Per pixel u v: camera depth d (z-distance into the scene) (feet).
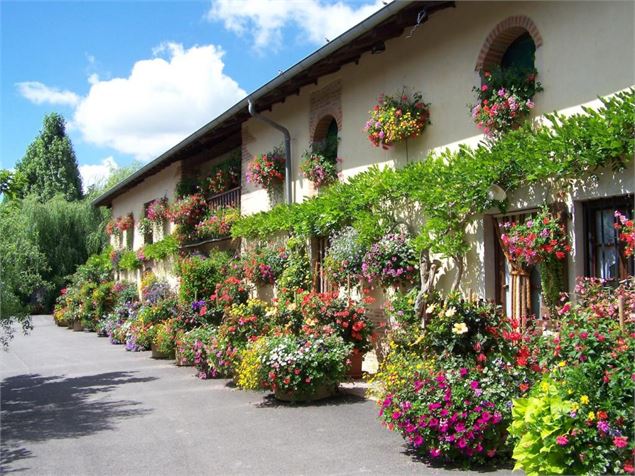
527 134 20.22
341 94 32.42
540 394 14.28
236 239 45.09
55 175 127.95
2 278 35.24
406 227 26.86
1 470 18.08
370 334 27.73
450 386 16.02
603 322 14.38
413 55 27.09
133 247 75.56
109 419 24.26
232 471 16.75
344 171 32.04
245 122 43.52
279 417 22.54
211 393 28.60
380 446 18.22
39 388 32.96
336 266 29.22
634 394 12.94
